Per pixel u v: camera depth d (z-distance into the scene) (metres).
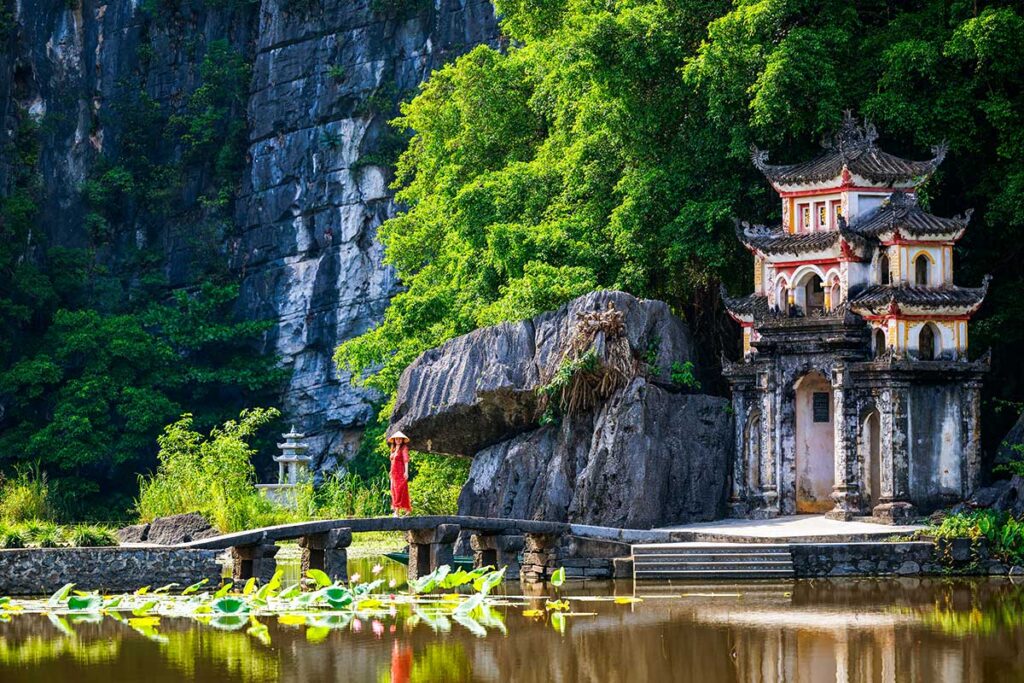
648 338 38.19
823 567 32.34
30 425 74.38
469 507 38.81
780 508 36.41
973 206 40.62
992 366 40.81
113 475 74.62
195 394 79.19
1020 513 33.53
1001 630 25.38
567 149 44.78
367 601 28.83
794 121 38.81
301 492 49.38
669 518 36.75
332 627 26.58
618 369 36.91
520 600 30.05
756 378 36.94
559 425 38.00
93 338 75.50
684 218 39.72
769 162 40.66
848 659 23.05
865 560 32.34
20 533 33.09
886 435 34.41
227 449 47.50
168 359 77.81
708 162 40.69
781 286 36.75
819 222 36.53
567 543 34.59
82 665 22.94
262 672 22.33
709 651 23.78
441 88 55.31
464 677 21.98
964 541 32.44
